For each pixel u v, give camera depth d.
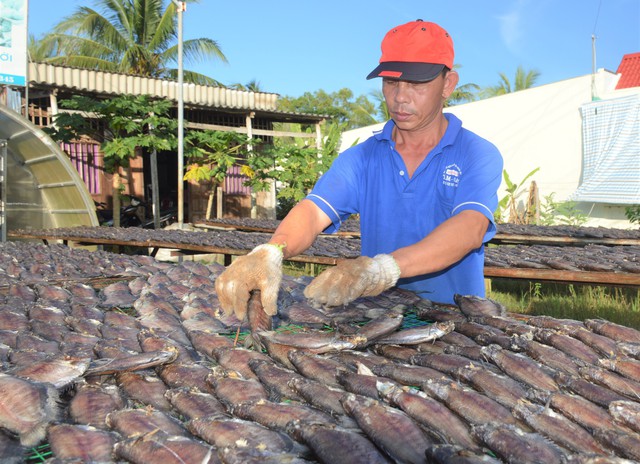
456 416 1.61
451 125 2.98
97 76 17.89
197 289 3.53
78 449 1.40
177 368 1.98
